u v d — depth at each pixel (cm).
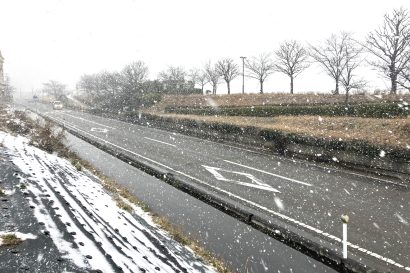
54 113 4994
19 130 1836
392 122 1761
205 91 5641
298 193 1077
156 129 3061
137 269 419
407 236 749
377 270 563
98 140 2308
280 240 734
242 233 771
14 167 786
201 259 625
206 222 837
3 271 318
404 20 2194
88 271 360
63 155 1529
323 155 1616
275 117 2706
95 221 571
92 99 6556
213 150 1928
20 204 523
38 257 362
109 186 1094
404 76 1970
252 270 611
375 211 909
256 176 1304
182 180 1147
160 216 871
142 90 5034
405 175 1267
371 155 1397
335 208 935
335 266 620
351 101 2841
